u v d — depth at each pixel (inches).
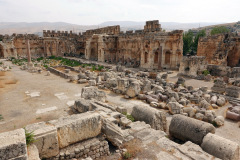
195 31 4768.7
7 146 217.2
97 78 1017.5
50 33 2960.1
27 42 1590.8
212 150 327.9
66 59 2272.4
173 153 330.6
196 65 1280.8
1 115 576.7
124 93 813.2
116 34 2208.4
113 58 2218.3
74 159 317.7
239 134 467.2
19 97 764.6
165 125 470.6
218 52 1546.5
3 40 2401.6
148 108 476.4
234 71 1218.0
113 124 388.2
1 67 1553.9
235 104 661.3
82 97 652.7
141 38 1768.0
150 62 1582.2
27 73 1376.7
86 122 356.8
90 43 2368.4
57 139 316.5
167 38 1544.0
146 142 366.3
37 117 561.3
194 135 372.5
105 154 356.5
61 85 987.9
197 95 725.3
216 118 518.9
